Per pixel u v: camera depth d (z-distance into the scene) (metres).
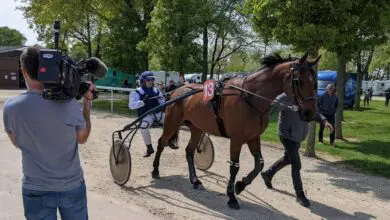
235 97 5.72
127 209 5.59
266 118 5.75
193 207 5.80
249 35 26.52
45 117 2.58
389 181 7.79
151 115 8.14
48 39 28.25
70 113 2.66
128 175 6.55
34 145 2.60
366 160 9.59
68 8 23.59
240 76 6.00
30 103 2.58
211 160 7.80
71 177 2.69
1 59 39.28
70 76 2.60
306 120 5.18
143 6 23.55
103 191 6.46
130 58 23.75
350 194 6.80
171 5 18.47
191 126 7.02
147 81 8.08
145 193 6.44
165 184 6.99
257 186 7.04
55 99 2.58
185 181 7.21
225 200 6.17
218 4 24.84
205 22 22.05
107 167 8.04
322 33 8.36
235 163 5.81
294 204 6.10
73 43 37.47
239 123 5.67
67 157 2.68
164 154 9.41
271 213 5.65
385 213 5.86
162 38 18.70
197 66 19.61
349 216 5.66
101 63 2.94
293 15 8.57
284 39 8.96
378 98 47.69
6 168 7.52
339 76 13.59
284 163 6.65
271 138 12.59
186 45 18.72
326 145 12.05
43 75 2.47
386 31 12.16
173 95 7.26
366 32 10.05
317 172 8.38
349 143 12.85
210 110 6.17
